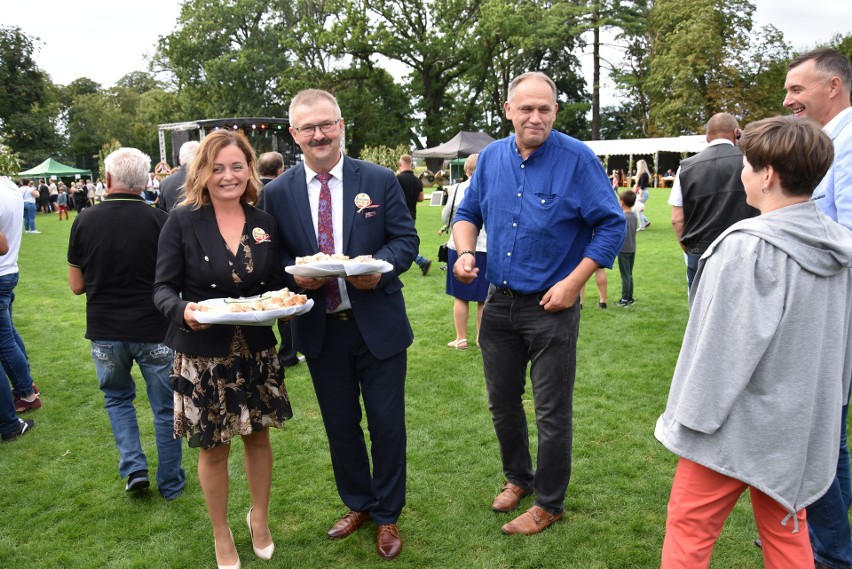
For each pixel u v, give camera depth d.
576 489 3.15
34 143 38.94
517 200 2.71
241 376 2.46
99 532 2.92
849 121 2.34
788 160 1.72
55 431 4.07
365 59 37.97
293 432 3.96
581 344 5.70
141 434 4.04
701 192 4.08
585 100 47.75
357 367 2.76
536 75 2.61
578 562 2.59
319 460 3.58
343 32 36.12
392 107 39.53
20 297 8.36
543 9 41.47
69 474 3.48
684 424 1.79
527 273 2.69
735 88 34.94
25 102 38.91
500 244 2.77
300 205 2.65
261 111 37.62
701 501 1.86
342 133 2.63
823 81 2.45
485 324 2.91
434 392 4.57
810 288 1.69
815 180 1.74
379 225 2.69
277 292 2.38
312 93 2.56
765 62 35.72
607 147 34.75
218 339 2.39
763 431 1.74
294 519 2.99
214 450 2.48
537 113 2.56
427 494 3.17
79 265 3.05
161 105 41.03
